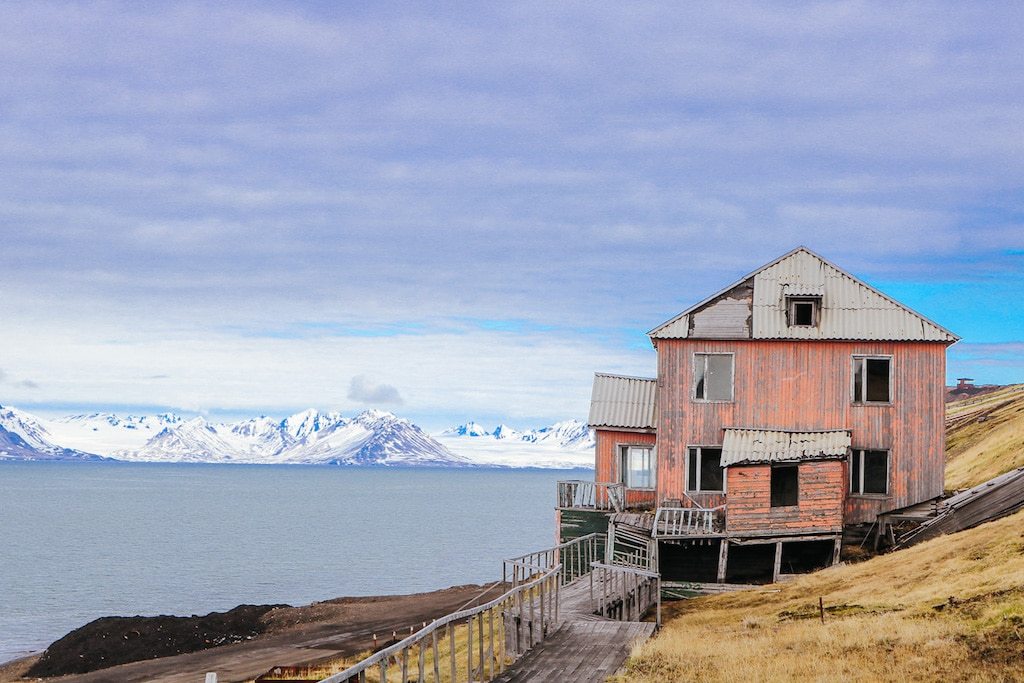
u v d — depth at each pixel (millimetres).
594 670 25484
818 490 43875
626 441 52375
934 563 34656
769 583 43531
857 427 46125
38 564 140750
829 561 44688
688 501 47031
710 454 47156
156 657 68375
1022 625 23891
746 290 47812
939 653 23469
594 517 50625
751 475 43781
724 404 47062
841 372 46469
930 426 45719
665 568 45719
